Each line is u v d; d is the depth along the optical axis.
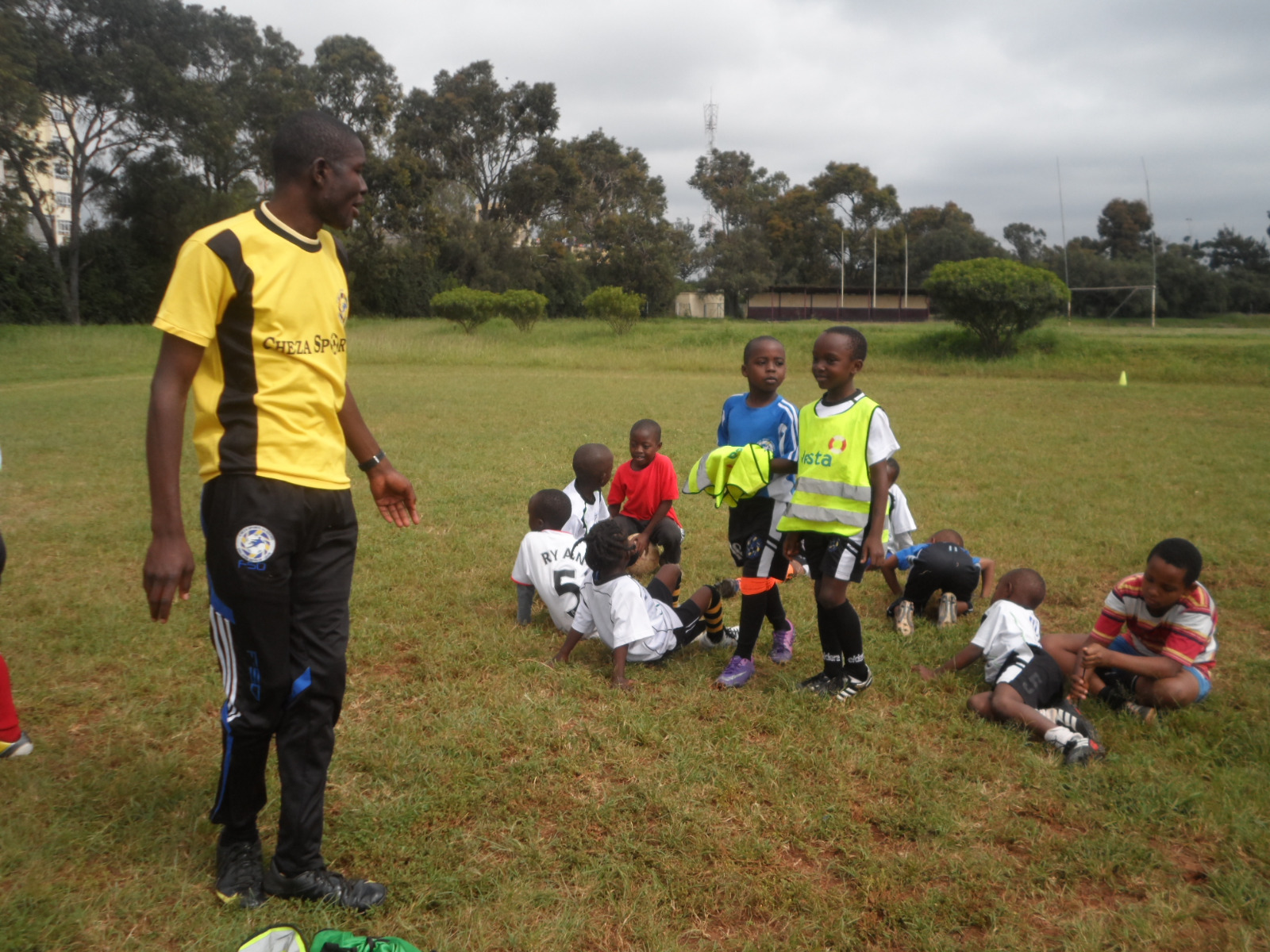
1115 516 7.33
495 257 58.75
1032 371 23.50
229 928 2.28
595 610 4.05
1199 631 3.71
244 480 2.23
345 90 52.44
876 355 26.89
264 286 2.22
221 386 2.24
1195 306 57.81
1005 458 10.24
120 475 8.69
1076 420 13.85
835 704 3.74
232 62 45.81
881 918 2.44
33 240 36.88
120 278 41.62
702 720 3.62
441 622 4.67
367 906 2.40
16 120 33.03
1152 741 3.47
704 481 4.10
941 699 3.80
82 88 37.19
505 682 3.90
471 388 18.84
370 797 2.96
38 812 2.82
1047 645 3.98
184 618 4.64
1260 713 3.72
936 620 4.91
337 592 2.40
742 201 77.56
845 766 3.21
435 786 3.00
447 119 61.31
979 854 2.70
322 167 2.31
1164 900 2.52
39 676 3.90
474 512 7.13
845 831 2.82
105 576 5.43
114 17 38.69
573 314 61.31
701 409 14.95
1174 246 81.31
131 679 3.85
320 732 2.40
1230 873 2.62
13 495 7.77
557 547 4.53
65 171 41.00
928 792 3.04
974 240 71.69
